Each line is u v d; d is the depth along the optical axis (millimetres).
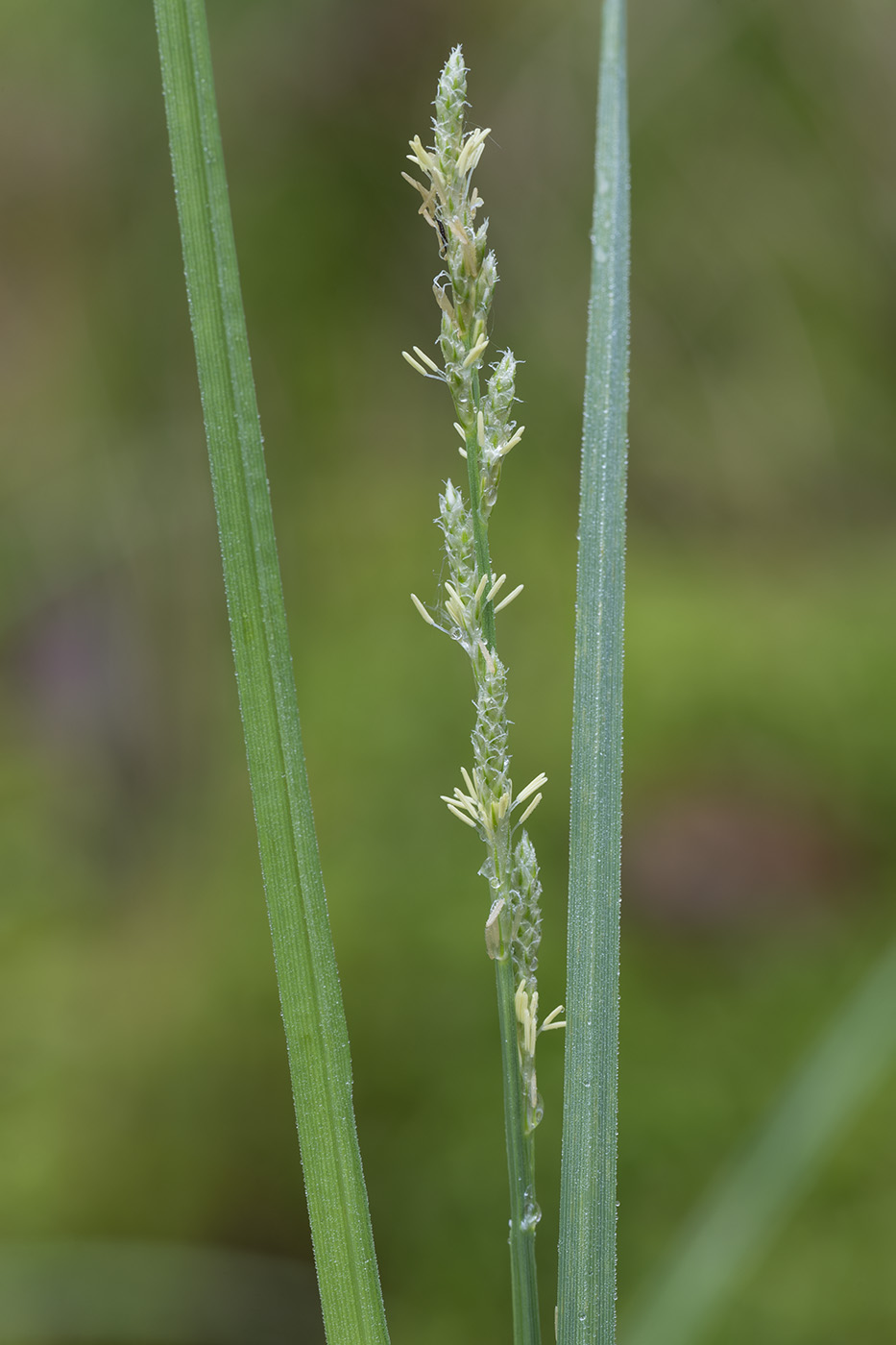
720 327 767
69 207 674
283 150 746
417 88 739
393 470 770
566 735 611
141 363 678
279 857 198
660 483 775
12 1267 433
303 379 767
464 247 194
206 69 195
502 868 198
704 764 598
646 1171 434
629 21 740
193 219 196
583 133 726
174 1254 444
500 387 196
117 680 677
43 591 703
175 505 679
